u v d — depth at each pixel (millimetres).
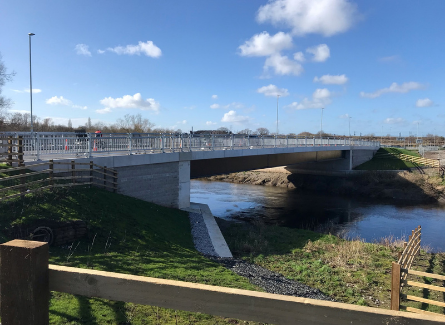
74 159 14109
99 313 5473
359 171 46938
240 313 2404
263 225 21641
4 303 2488
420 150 60656
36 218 9320
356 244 16359
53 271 2615
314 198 38469
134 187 17047
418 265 13844
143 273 8258
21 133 16359
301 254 14836
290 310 2328
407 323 2148
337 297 10094
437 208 33000
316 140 41812
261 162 31438
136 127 65188
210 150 22703
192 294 2471
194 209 20688
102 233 10484
